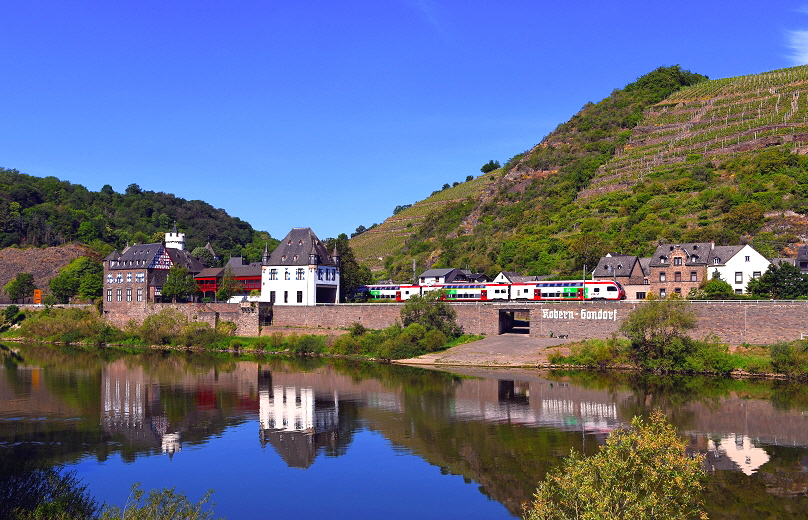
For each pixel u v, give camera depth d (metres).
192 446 57.41
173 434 61.03
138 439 59.44
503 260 168.62
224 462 53.16
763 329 91.62
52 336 143.12
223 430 62.47
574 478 31.42
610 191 199.12
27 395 78.62
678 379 86.06
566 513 33.12
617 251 146.88
